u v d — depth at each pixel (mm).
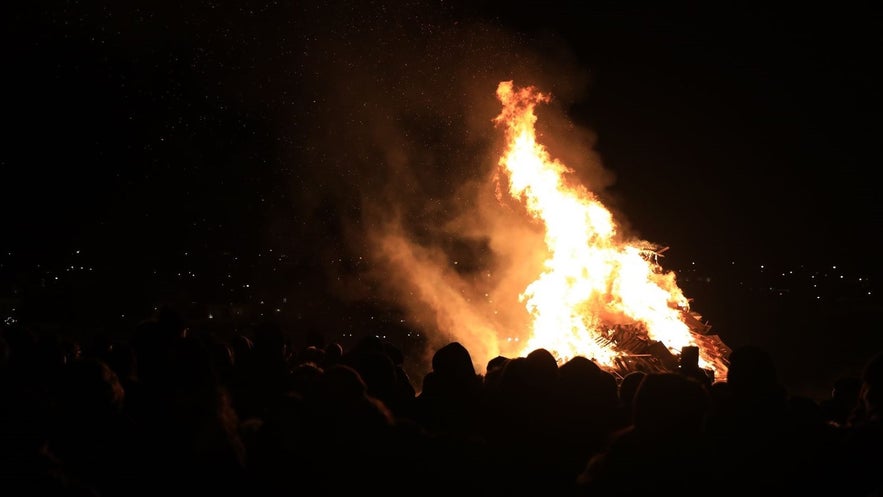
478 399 4762
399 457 3775
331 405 3781
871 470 3797
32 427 4020
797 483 3850
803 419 4043
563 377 4348
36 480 3514
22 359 5008
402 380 5570
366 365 4785
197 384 4008
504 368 4297
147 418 4160
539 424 4137
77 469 3912
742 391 4074
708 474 3465
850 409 5508
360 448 3748
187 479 3797
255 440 3828
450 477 3789
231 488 3738
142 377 4832
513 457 4027
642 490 3414
